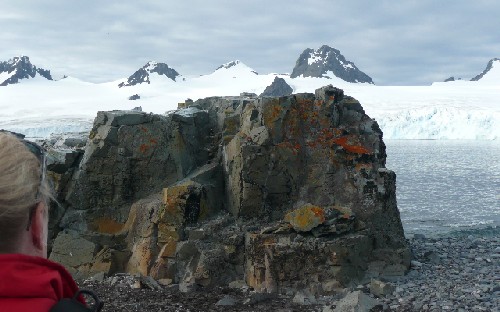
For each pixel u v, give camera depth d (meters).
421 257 20.36
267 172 18.77
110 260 18.73
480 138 145.25
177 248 17.95
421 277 17.52
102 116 20.36
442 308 14.52
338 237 17.03
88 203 19.73
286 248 16.66
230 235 18.03
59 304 1.66
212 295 16.36
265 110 19.31
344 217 17.38
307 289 16.44
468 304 14.80
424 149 123.38
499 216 36.16
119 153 19.88
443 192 51.94
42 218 1.79
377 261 17.55
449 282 16.88
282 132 19.17
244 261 17.77
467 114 145.00
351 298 14.46
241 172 18.81
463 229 30.16
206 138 21.75
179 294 16.44
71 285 1.80
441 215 37.09
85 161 19.78
